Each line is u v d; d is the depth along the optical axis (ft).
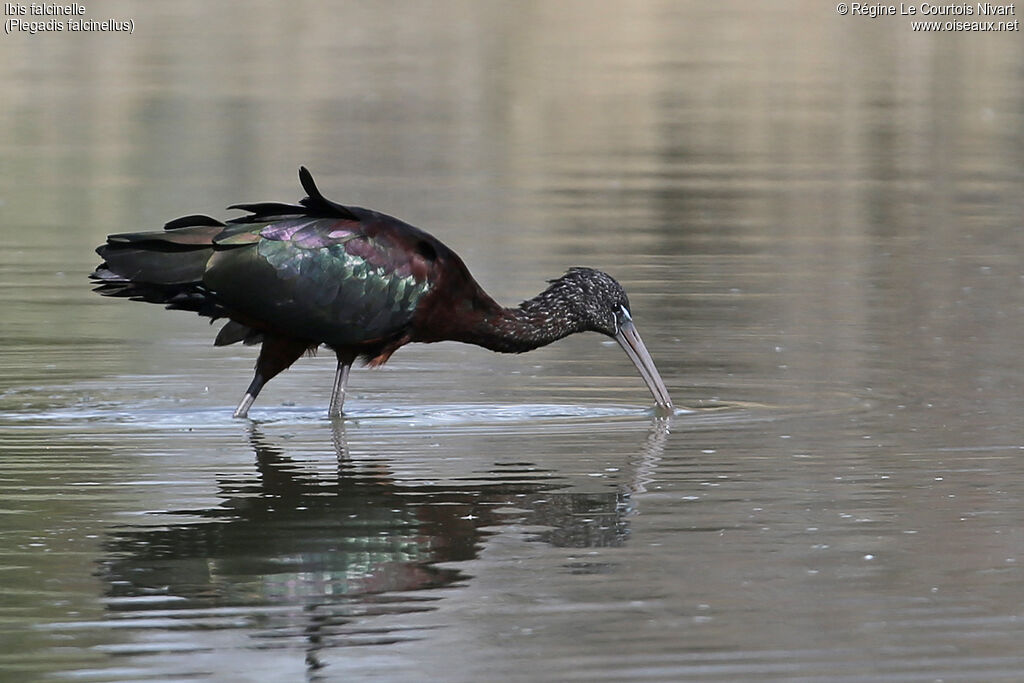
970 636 28.50
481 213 82.28
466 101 118.11
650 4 163.43
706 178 93.50
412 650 28.14
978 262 70.08
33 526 35.12
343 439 43.16
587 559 32.71
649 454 41.29
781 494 37.40
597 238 76.23
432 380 51.06
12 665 27.58
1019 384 49.16
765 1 165.89
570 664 27.48
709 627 28.99
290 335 45.65
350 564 32.50
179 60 131.95
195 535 34.42
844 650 27.94
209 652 28.14
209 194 86.33
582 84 125.49
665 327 58.29
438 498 37.24
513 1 163.02
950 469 39.47
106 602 30.42
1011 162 97.66
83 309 61.82
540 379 51.11
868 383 49.62
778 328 57.88
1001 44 145.18
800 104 118.62
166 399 48.37
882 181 91.97
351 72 127.95
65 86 121.39
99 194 86.74
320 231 45.29
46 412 46.44
